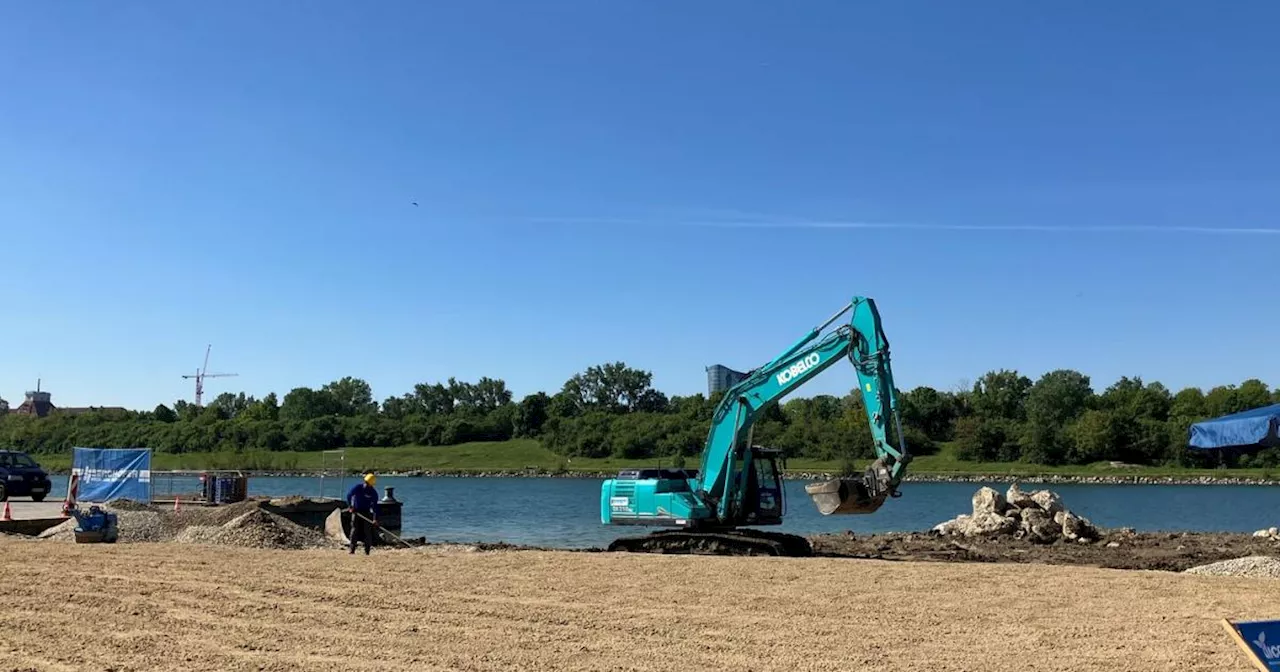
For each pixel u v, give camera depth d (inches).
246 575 690.8
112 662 422.6
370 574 701.3
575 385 5615.2
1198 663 428.5
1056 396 4288.9
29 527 1148.5
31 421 4960.6
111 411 5172.2
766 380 928.9
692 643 467.2
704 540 912.9
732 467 936.9
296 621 518.9
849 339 872.9
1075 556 1073.5
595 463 4409.5
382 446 5000.0
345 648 452.8
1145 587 655.8
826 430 3764.8
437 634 486.3
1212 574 773.9
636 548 946.1
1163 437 3754.9
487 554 853.8
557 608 561.0
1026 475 3659.0
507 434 5118.1
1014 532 1272.1
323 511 1291.8
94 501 1428.4
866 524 1845.5
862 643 469.1
